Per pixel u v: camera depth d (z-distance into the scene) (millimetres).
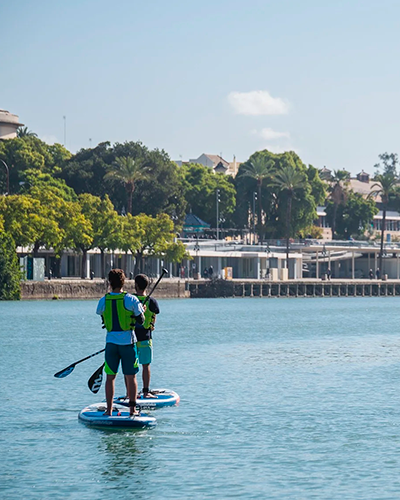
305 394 31141
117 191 193875
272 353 48750
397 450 21906
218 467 20188
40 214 129625
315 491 18266
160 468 20078
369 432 24094
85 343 55406
